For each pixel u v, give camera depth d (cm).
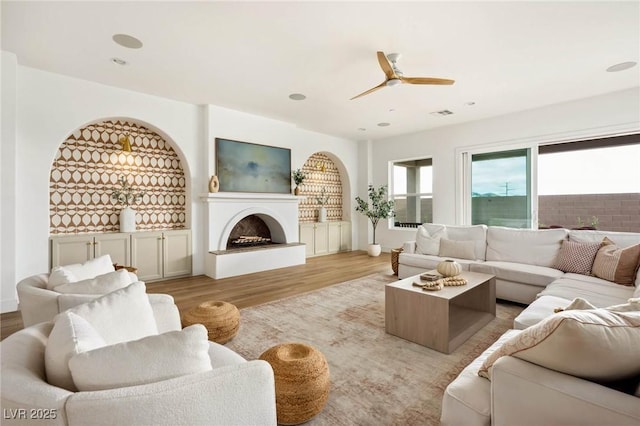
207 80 383
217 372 93
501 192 547
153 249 443
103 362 85
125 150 423
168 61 331
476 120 564
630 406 84
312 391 157
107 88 398
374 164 741
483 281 285
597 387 93
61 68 349
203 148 490
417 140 656
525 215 518
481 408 112
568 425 90
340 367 213
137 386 82
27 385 79
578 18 256
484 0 232
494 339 255
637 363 94
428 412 167
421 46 300
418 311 248
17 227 339
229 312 253
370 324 289
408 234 684
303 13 248
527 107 493
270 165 562
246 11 245
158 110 443
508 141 527
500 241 394
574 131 462
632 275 271
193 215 484
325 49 305
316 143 659
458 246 414
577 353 93
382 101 464
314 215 710
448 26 267
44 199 356
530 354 104
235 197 505
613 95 430
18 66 338
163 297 183
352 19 256
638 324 95
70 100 371
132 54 315
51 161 359
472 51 311
